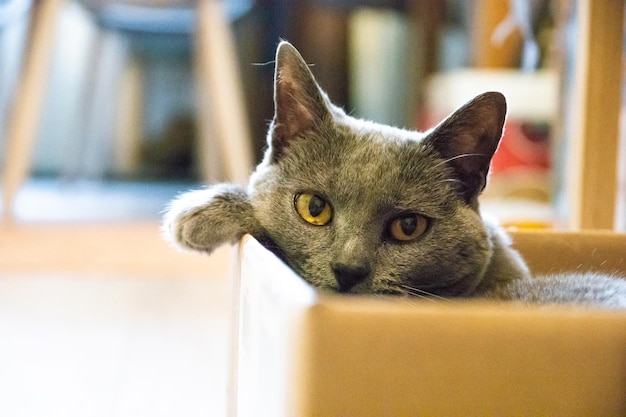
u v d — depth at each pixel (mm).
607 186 648
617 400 381
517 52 1346
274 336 392
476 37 1418
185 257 1160
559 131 1116
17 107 1229
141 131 1909
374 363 376
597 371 380
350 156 522
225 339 766
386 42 1592
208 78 1266
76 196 1725
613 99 641
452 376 378
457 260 523
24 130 1243
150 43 1645
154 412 629
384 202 512
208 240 519
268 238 527
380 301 381
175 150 1934
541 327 378
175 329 791
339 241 506
